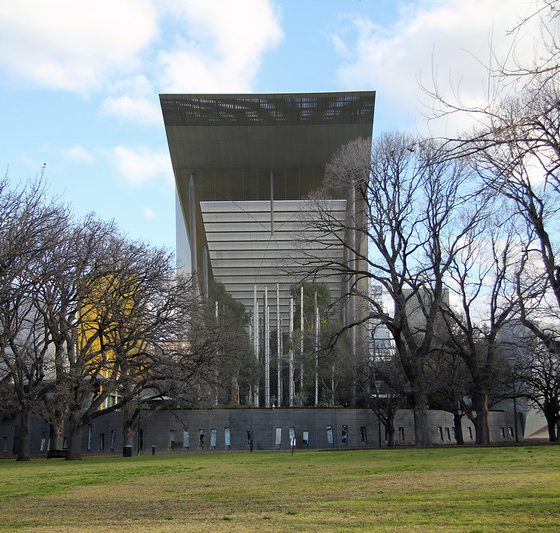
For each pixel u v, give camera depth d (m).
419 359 42.72
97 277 42.72
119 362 43.50
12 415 61.84
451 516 11.17
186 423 62.53
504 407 88.88
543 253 28.08
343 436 64.56
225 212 95.06
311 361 66.31
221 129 85.12
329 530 10.11
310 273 46.16
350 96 82.50
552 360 57.78
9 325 40.12
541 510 11.51
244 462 30.78
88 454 54.94
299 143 86.25
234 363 58.88
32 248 37.97
